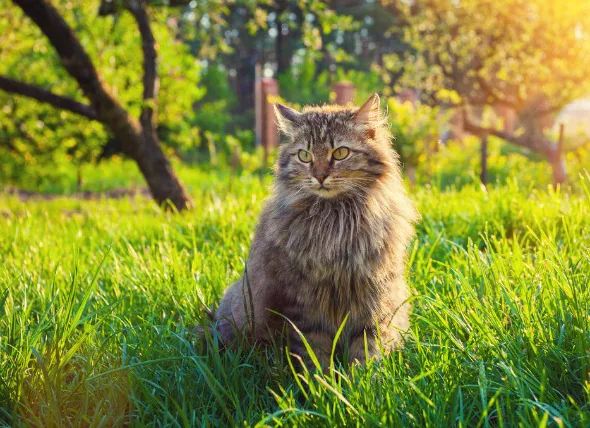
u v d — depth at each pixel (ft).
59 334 9.71
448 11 47.34
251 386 9.45
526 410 7.42
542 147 46.80
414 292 12.04
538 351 8.78
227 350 9.96
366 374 8.88
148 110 31.14
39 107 40.86
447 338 9.66
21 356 9.36
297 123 11.44
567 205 17.54
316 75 123.44
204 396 9.34
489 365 8.91
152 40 31.78
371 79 81.30
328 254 10.21
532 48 44.91
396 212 11.07
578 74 44.96
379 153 11.23
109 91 29.58
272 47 142.82
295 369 10.60
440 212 18.48
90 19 35.14
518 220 17.21
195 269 14.19
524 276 11.24
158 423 8.55
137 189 47.16
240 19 131.54
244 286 11.08
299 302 10.37
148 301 12.47
